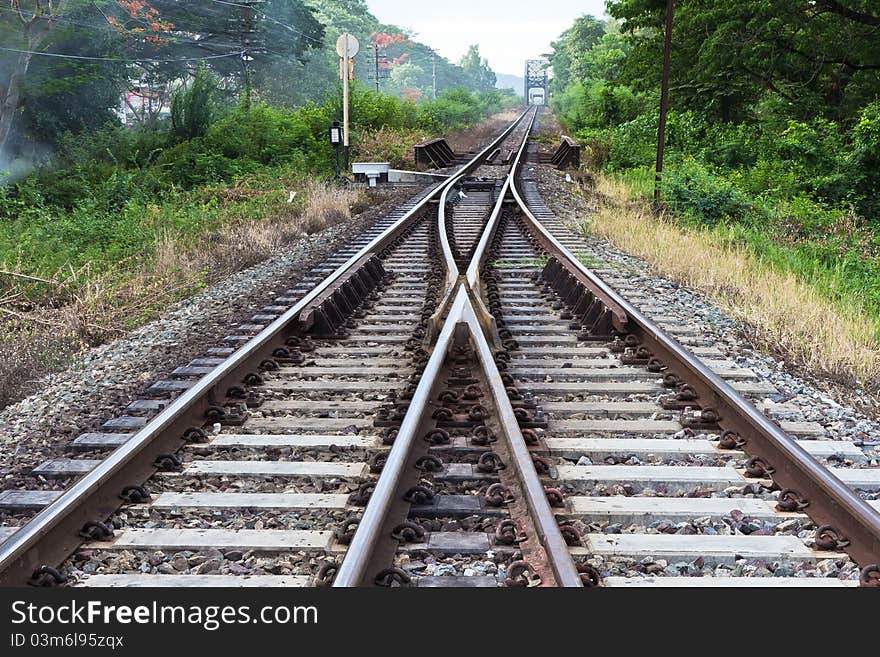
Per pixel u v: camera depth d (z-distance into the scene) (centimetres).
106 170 2597
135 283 993
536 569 341
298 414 559
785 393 617
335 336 748
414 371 629
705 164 2450
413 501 409
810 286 1012
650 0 3203
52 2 3578
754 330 810
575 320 812
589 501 422
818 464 411
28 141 3441
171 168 2414
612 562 370
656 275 1088
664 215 1576
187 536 388
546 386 608
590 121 4369
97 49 3769
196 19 5150
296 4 6159
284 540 384
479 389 570
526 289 964
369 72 10744
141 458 460
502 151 3694
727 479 449
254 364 645
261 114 2836
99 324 843
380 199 1967
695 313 868
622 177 2419
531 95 13675
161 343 771
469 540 374
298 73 6278
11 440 537
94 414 577
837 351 710
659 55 3244
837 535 382
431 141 3016
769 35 2692
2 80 3306
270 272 1099
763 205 1658
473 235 1352
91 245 1306
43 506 423
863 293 1072
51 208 1948
